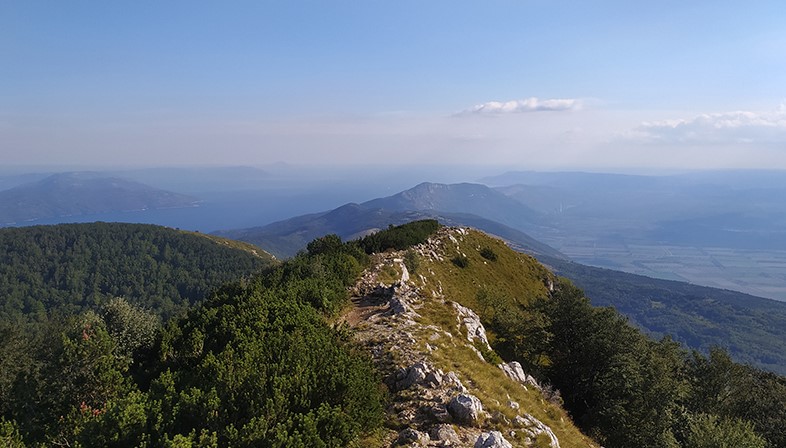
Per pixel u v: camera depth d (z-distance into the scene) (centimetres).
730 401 5553
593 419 3738
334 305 3394
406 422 1612
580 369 4166
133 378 2506
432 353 2305
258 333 2250
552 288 9250
